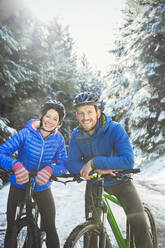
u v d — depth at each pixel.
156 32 11.12
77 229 1.66
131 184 2.23
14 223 2.02
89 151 2.20
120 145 2.02
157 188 6.99
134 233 2.17
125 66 14.55
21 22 9.80
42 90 12.52
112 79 16.89
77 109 2.05
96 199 1.87
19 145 2.25
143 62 12.37
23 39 10.12
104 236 1.83
